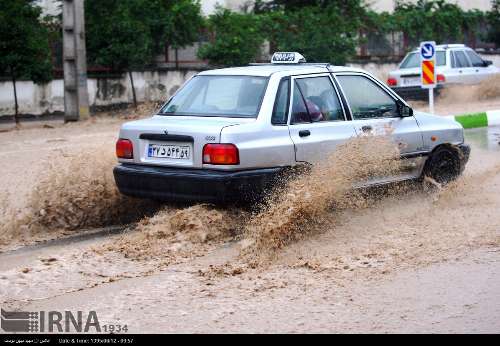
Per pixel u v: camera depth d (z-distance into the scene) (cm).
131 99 3578
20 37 2870
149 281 888
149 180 1080
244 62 3644
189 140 1054
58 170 1209
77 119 2916
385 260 934
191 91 1169
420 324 732
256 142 1052
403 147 1230
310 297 816
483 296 799
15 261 991
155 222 1070
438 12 4756
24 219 1157
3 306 820
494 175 1473
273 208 1020
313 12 4134
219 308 793
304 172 1097
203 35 3762
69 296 847
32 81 3148
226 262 942
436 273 878
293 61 1230
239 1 4466
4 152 1933
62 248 1053
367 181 1154
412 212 1173
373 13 4456
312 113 1128
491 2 5231
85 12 3347
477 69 3158
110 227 1184
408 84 3055
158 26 3578
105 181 1189
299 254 970
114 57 3338
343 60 3959
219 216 1039
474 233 1041
